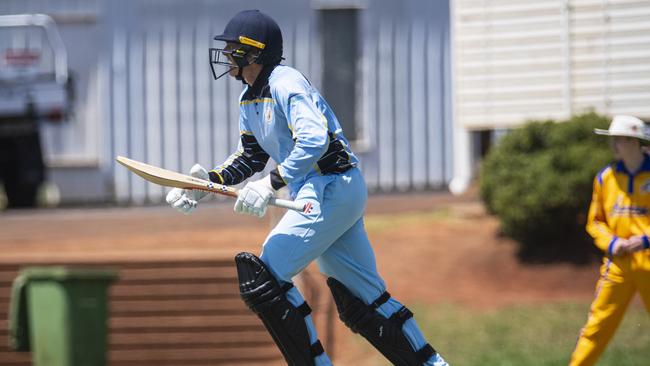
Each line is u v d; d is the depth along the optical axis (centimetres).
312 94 2052
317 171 2070
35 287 3750
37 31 6725
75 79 6900
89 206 6744
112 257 4281
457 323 3806
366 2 6731
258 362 4112
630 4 4791
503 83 5031
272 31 2072
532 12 4956
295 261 2062
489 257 4341
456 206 5141
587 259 4212
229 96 6844
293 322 2056
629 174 2788
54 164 6975
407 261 4366
